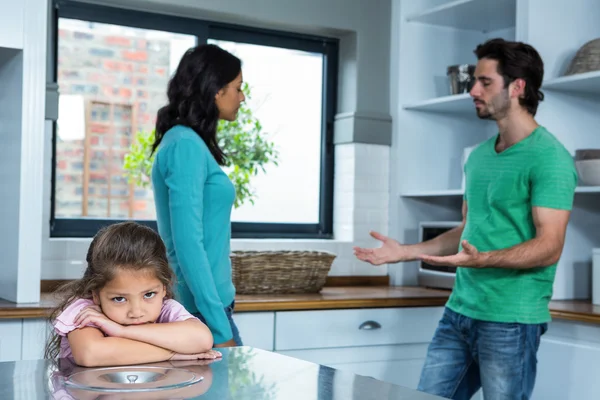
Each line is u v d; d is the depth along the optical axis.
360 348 3.05
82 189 3.45
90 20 3.26
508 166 2.31
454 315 2.44
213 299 2.06
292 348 2.89
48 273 3.07
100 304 1.39
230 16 3.45
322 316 2.96
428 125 3.82
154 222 3.42
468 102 3.50
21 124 2.64
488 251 2.22
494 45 2.35
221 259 2.16
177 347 1.31
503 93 2.32
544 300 2.32
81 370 1.17
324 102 3.81
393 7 3.81
